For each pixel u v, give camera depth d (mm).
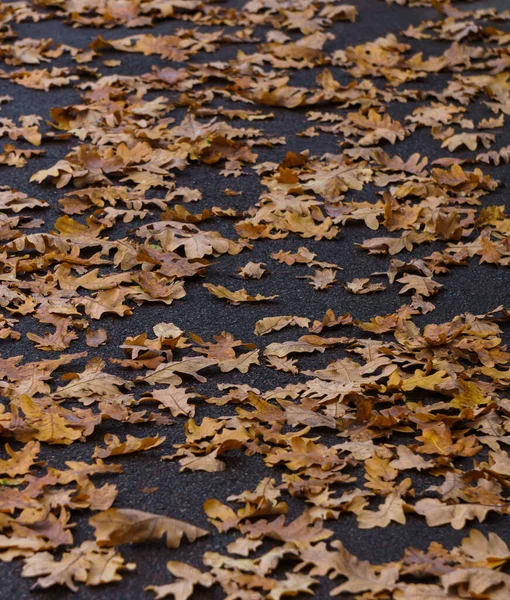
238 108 6418
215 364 3766
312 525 2883
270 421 3344
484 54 7516
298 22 7836
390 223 4980
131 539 2740
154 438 3225
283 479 3064
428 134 6160
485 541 2777
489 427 3381
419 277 4469
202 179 5449
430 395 3598
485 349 3857
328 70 6949
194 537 2797
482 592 2564
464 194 5344
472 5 8531
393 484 3076
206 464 3145
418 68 7184
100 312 4066
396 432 3373
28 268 4367
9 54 7129
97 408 3453
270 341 3955
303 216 5043
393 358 3797
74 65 7004
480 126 6230
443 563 2703
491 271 4621
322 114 6383
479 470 3090
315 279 4461
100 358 3748
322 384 3580
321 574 2641
